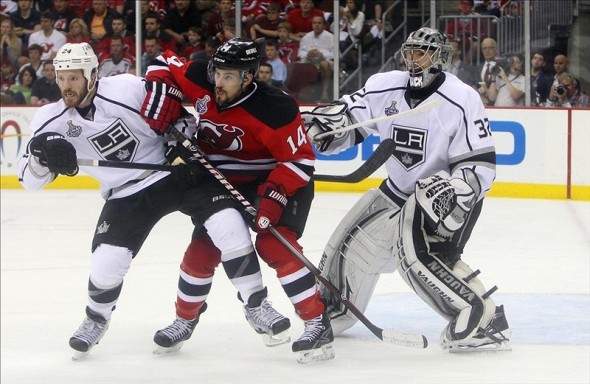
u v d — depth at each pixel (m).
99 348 8.46
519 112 16.88
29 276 11.92
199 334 8.89
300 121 7.55
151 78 7.61
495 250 12.99
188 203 7.68
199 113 7.57
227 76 7.26
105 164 7.57
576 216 15.24
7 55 19.66
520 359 7.91
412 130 7.86
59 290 11.16
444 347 7.97
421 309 9.70
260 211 7.41
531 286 10.92
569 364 7.76
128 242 7.75
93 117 7.58
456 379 7.36
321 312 7.71
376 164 7.66
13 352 8.38
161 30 19.36
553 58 17.33
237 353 8.21
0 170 19.05
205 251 7.87
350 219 8.17
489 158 7.67
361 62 18.58
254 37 18.94
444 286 7.76
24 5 19.61
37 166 7.50
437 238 7.89
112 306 7.96
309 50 18.59
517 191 17.00
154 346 8.52
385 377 7.43
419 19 18.45
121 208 7.76
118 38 19.25
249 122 7.43
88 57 7.39
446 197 7.50
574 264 12.07
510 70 17.48
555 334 8.75
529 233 14.08
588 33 17.20
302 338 7.64
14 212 16.44
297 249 7.65
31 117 18.88
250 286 7.57
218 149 7.76
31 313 10.05
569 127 16.64
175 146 7.83
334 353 7.99
